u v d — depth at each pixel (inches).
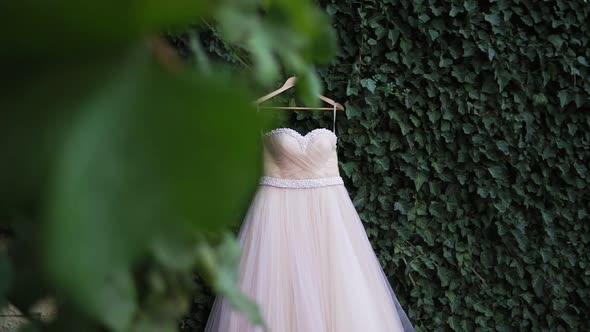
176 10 9.0
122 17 8.9
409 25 125.9
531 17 124.9
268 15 13.1
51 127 9.1
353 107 125.7
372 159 127.6
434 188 128.6
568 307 129.5
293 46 13.1
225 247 18.0
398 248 128.2
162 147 9.1
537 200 128.1
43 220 8.4
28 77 9.3
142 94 9.3
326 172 109.5
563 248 129.0
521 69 125.6
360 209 128.0
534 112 126.5
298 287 100.3
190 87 9.2
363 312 99.9
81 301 8.2
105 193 8.7
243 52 16.8
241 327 97.7
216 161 9.2
